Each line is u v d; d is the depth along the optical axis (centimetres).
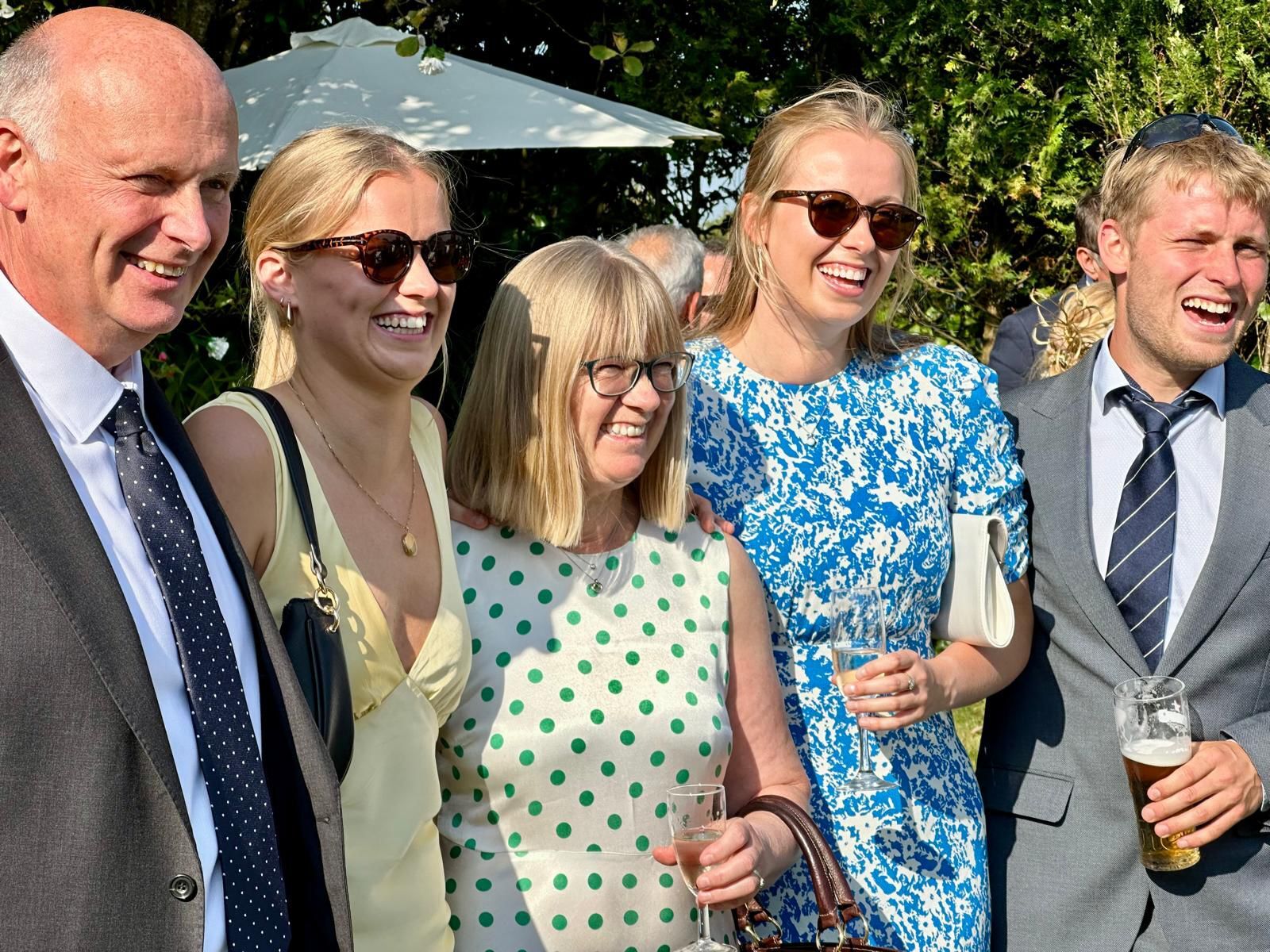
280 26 757
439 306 227
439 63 615
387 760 219
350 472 226
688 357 256
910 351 317
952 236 858
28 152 174
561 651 253
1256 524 296
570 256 254
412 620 229
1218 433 309
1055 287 860
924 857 290
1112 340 320
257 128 630
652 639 259
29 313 178
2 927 157
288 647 201
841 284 291
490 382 256
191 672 178
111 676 163
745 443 296
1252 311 302
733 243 311
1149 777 278
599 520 264
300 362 227
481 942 244
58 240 174
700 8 852
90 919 160
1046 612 313
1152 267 296
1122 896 300
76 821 161
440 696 232
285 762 189
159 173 176
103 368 183
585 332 247
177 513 184
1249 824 293
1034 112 830
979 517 303
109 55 175
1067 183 822
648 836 249
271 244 223
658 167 859
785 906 279
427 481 241
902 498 297
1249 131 766
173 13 640
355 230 218
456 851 248
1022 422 327
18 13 578
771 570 288
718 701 260
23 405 169
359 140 223
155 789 166
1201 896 294
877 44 860
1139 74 803
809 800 278
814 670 291
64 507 167
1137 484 308
